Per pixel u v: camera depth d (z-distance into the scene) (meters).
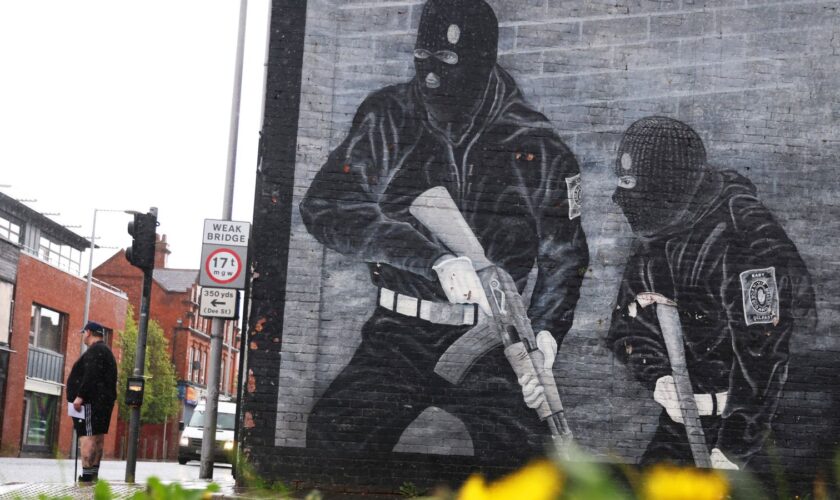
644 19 12.58
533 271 12.14
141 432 68.88
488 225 12.16
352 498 10.88
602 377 12.05
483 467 11.80
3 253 39.03
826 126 12.57
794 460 12.10
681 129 12.47
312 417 11.73
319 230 11.97
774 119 12.55
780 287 12.34
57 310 45.88
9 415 39.75
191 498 1.32
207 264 13.34
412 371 11.89
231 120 15.30
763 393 12.18
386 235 12.03
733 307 12.28
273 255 11.91
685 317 12.22
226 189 15.16
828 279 12.39
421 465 11.74
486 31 12.43
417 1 12.38
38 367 43.47
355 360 11.84
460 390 11.90
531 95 12.38
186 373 76.31
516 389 11.95
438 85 12.30
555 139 12.34
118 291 56.12
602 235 12.26
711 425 12.09
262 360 11.76
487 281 12.07
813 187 12.50
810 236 12.44
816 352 12.29
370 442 11.74
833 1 12.76
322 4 12.27
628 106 12.46
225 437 29.05
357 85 12.21
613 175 12.36
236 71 15.38
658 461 11.97
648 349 12.13
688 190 12.39
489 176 12.23
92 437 11.55
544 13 12.50
